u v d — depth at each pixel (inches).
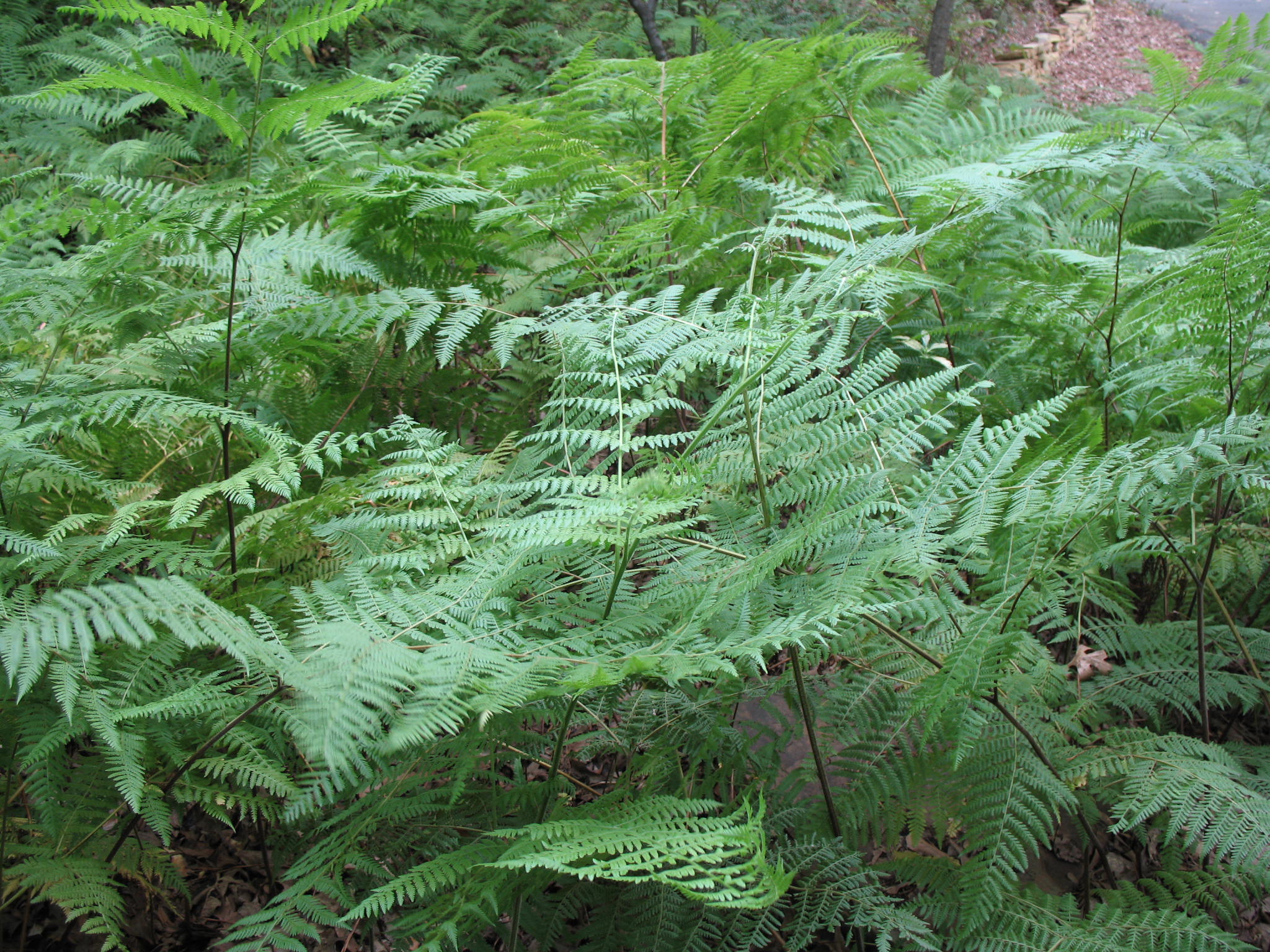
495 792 70.5
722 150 127.3
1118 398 101.7
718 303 120.7
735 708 81.6
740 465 78.4
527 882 65.4
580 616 68.2
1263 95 174.4
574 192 113.8
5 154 185.8
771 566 60.1
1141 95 137.9
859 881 69.1
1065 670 87.7
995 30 424.2
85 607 48.8
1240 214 82.1
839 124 143.9
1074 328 112.1
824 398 80.0
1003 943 70.1
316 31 87.7
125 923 73.0
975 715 66.3
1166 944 67.7
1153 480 65.2
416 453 78.0
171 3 235.0
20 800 70.4
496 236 122.6
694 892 51.4
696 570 72.4
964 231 114.5
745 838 55.6
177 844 82.1
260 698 67.3
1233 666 96.7
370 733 49.4
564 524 61.2
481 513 79.0
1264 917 83.9
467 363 117.8
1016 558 67.8
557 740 72.1
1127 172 151.3
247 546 82.0
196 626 49.8
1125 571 106.6
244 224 82.0
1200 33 514.6
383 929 74.9
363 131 195.0
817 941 77.0
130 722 63.7
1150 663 92.0
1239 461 78.8
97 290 93.1
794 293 88.3
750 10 328.5
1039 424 71.3
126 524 71.3
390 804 65.0
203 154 195.5
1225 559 98.7
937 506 68.9
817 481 74.5
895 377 124.0
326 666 51.0
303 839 72.7
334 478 85.8
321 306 95.0
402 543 82.4
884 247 86.7
